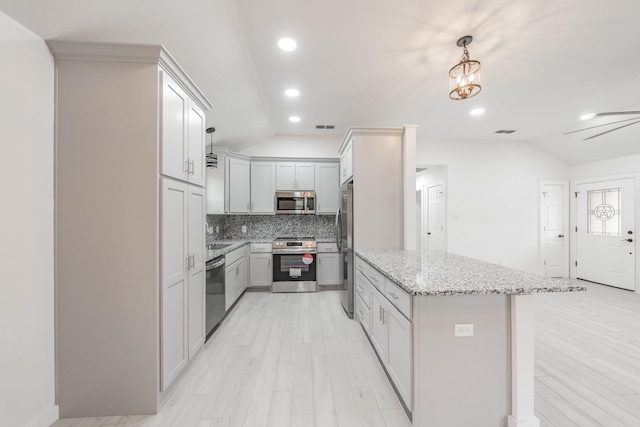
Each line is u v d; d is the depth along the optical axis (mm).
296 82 2922
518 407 1458
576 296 3998
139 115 1644
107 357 1638
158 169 1673
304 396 1826
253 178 4629
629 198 4391
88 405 1629
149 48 1614
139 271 1647
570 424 1563
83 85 1612
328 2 1821
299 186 4668
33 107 1465
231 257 3453
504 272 1739
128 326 1645
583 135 4367
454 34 2133
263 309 3568
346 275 3400
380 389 1897
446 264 2045
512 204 5078
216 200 4156
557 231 5184
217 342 2627
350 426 1565
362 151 3184
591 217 4906
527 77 2795
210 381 1992
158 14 1718
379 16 1947
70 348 1614
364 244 3178
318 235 4980
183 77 1908
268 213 4633
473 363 1479
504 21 1987
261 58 2479
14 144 1377
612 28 2057
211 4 1819
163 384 1703
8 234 1354
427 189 5914
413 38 2189
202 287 2324
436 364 1463
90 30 1595
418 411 1458
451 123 4172
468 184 5008
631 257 4355
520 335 1464
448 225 4988
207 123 3533
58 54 1578
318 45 2289
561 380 1978
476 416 1483
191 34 1995
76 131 1608
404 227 3148
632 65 2574
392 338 1770
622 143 4207
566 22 1993
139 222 1646
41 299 1517
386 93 3168
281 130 4531
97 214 1622
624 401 1757
